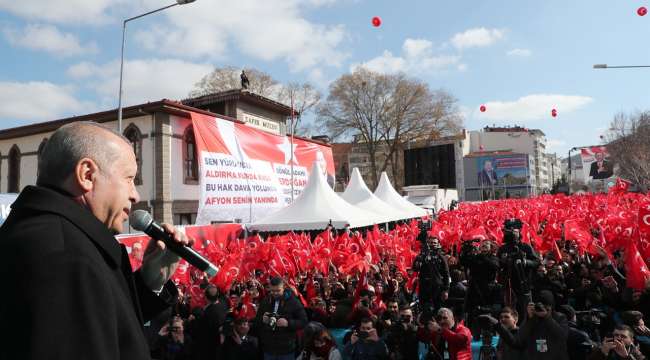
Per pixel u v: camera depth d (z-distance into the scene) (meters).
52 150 1.36
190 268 10.70
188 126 23.80
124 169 1.45
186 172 23.62
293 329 6.73
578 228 12.79
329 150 35.62
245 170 23.92
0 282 1.08
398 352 6.98
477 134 121.69
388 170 77.25
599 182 86.31
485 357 6.93
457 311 9.82
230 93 28.38
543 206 28.89
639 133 51.59
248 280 10.01
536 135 127.88
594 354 5.70
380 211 26.16
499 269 9.47
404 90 56.28
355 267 10.95
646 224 10.56
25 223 1.17
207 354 7.07
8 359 1.00
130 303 1.30
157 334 7.08
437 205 47.59
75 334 1.04
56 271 1.07
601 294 8.93
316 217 18.83
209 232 16.42
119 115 16.95
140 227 1.82
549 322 5.91
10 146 27.36
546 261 10.43
